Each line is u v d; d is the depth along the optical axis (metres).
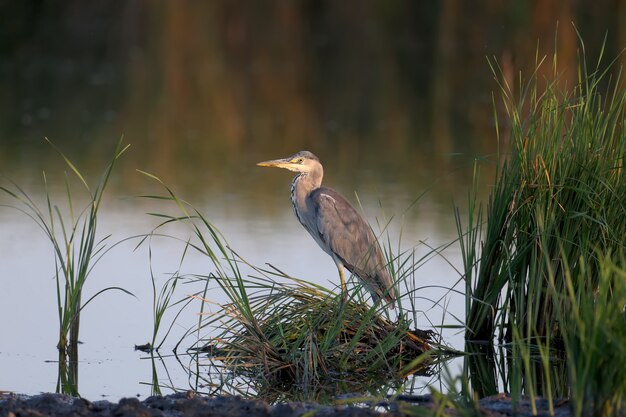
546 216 10.06
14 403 7.54
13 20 34.31
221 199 17.55
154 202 17.25
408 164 20.44
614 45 25.89
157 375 9.56
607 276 6.89
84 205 16.89
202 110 26.91
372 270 11.55
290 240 14.60
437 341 10.57
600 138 10.15
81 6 34.41
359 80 29.89
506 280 10.70
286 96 28.22
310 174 12.65
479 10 28.22
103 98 28.14
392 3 32.84
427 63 31.45
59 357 10.09
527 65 24.72
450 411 7.18
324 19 33.91
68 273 10.45
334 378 9.52
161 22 32.84
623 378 6.54
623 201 9.96
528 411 7.41
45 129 24.17
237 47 33.03
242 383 9.36
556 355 10.06
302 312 10.19
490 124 24.03
